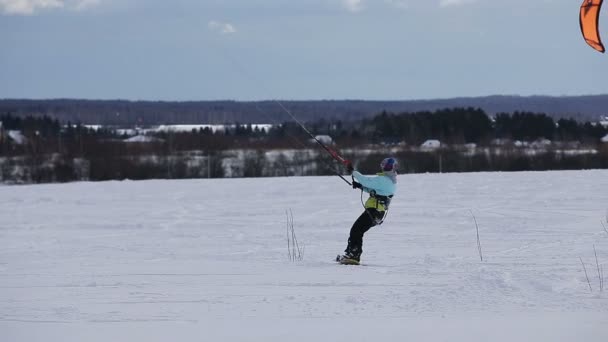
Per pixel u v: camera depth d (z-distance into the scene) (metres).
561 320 13.40
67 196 47.12
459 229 30.06
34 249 25.59
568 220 32.06
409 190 46.78
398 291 16.61
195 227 32.16
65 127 141.75
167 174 93.44
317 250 25.02
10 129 145.12
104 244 26.86
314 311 14.66
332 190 48.72
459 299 15.59
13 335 12.80
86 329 13.23
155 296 16.34
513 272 18.81
